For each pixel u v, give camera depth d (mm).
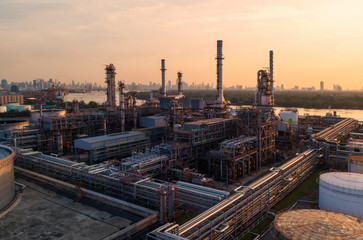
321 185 51812
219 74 119750
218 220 38594
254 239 40781
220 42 118312
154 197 46500
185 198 46906
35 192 54375
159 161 65188
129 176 52969
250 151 75938
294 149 104438
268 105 96312
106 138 87562
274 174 55406
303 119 128375
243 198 45094
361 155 69875
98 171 56844
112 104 141750
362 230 33656
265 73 95625
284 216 37781
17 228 40688
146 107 141875
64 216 44500
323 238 32000
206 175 74125
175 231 34656
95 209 47094
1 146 58719
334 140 79688
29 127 104062
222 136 85000
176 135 76562
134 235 39438
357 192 46875
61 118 101625
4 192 46562
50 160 67438
